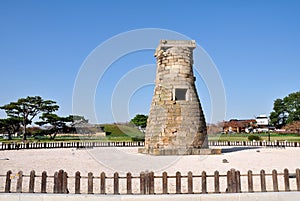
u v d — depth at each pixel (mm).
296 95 76000
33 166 18578
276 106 80000
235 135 63781
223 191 11125
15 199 10234
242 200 10180
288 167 17672
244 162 20188
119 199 10023
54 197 10188
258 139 50688
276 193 10328
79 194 10336
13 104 52094
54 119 52969
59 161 21594
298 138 55875
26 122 54125
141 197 10047
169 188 11844
